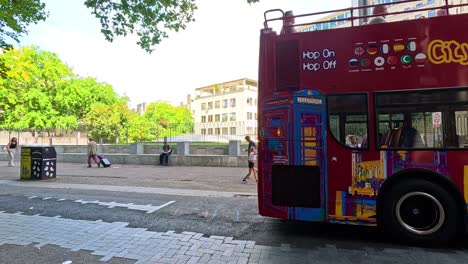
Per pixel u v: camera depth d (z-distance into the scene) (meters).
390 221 4.76
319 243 4.84
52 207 7.32
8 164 18.84
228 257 4.25
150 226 5.76
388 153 4.78
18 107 33.69
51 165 12.66
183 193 9.29
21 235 5.21
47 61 36.81
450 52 4.62
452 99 4.57
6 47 8.27
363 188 4.88
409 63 4.77
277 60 5.36
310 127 5.12
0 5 7.12
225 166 17.06
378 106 4.86
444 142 4.59
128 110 36.91
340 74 5.04
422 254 4.36
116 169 16.36
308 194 5.10
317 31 5.19
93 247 4.64
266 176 5.35
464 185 4.48
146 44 9.04
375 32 4.93
